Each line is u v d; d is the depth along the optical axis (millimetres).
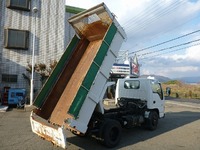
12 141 8438
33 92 20188
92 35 9008
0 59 20203
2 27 20391
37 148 7617
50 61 21859
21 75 20781
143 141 8836
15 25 20734
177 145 8344
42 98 8008
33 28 21344
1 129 10344
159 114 11469
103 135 7805
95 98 7238
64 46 23188
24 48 20719
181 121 13570
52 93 8273
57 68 8359
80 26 8828
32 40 21297
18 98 17984
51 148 7641
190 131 10734
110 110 9367
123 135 9805
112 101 19453
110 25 7766
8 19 20562
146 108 10727
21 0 20844
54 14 22297
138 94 11164
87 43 9297
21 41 20641
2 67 20203
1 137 8977
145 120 10695
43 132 6973
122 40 8188
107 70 7641
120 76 28250
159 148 7938
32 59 19312
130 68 29484
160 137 9500
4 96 18469
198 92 53906
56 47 22188
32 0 21453
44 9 21906
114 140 8078
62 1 22703
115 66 27812
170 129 11133
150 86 10867
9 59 20469
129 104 10609
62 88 8477
